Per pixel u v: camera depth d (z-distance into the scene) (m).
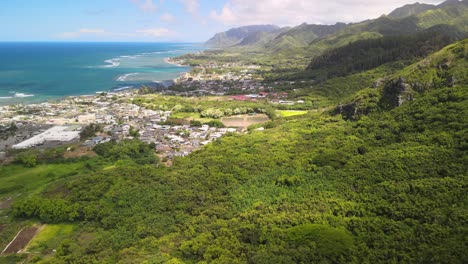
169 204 86.44
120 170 109.12
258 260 55.28
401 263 51.38
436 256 49.94
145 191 94.31
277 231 64.25
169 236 71.94
